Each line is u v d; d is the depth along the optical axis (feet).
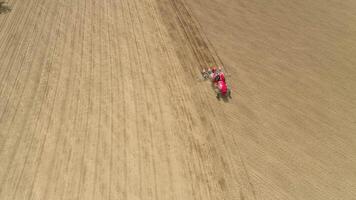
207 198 50.44
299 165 57.16
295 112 65.98
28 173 49.37
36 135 53.93
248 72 72.49
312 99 69.15
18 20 75.00
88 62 67.41
